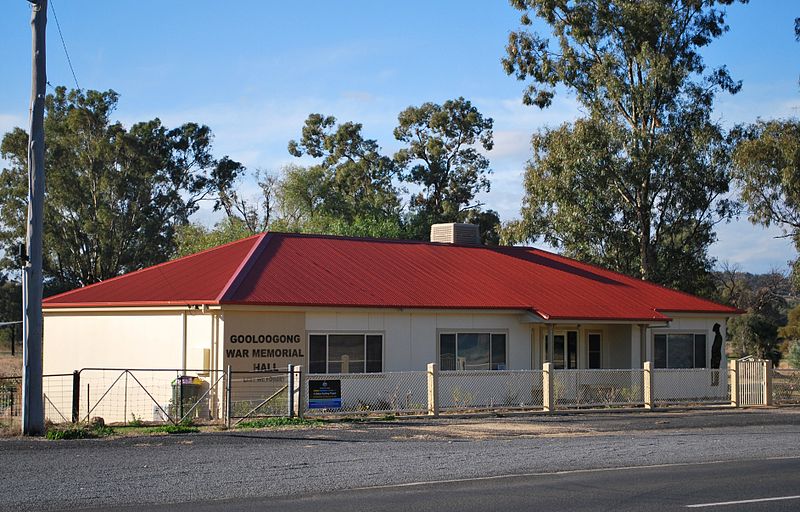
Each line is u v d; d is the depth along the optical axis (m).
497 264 33.31
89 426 19.67
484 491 12.07
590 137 43.62
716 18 45.56
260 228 67.44
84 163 63.22
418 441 17.83
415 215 68.88
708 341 33.25
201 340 25.03
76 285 64.06
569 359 31.12
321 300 25.66
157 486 12.34
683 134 44.47
